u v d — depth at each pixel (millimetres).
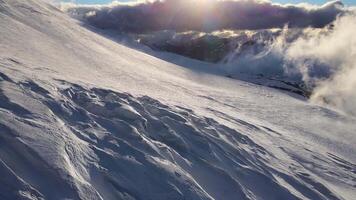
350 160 16188
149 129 8969
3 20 19016
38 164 5711
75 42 24953
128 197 6094
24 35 17797
